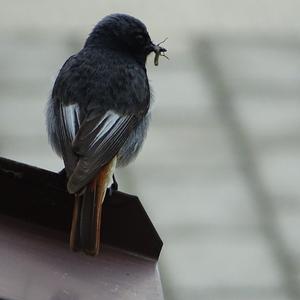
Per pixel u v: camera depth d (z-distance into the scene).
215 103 12.72
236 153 11.86
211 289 9.86
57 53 13.05
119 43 9.05
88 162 7.24
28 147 11.12
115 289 5.59
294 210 11.04
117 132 8.16
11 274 5.39
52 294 5.34
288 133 12.28
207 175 11.41
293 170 11.65
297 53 13.87
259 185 11.37
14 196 5.98
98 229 6.04
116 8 14.08
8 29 13.45
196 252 10.34
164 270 10.05
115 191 6.08
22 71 12.54
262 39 14.09
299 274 10.16
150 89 8.95
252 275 10.17
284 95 12.99
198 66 13.37
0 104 11.88
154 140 11.91
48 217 6.02
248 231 10.75
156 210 10.79
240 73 13.34
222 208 10.96
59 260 5.70
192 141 11.96
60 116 8.22
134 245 6.02
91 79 8.52
